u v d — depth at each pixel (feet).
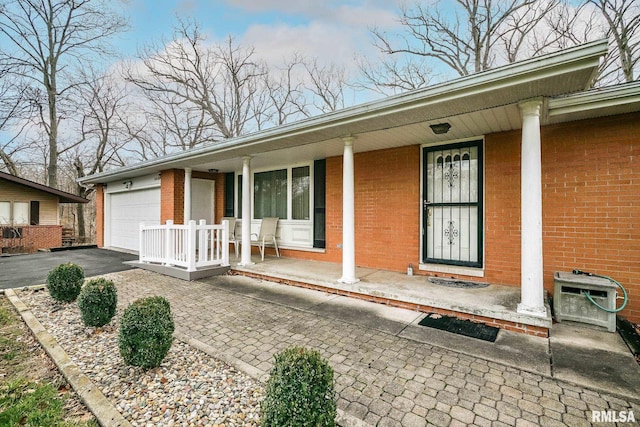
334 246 22.50
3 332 12.26
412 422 6.72
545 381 8.21
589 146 13.23
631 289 12.38
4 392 8.09
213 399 7.55
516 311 11.63
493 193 15.88
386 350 10.12
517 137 15.24
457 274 17.04
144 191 32.42
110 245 38.42
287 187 25.73
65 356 9.73
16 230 40.91
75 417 7.09
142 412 7.09
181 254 21.34
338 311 13.96
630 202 12.44
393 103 12.16
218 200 31.12
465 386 8.05
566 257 13.69
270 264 22.15
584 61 8.59
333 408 5.93
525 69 9.28
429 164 18.19
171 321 9.27
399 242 19.07
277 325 12.39
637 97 10.89
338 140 17.37
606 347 10.03
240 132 62.18
